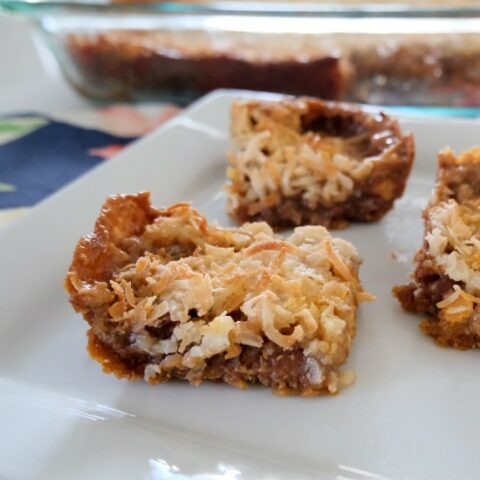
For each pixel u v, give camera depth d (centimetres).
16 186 21
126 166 19
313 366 12
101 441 12
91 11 26
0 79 29
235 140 19
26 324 14
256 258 14
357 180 17
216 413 12
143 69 26
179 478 11
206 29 27
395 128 18
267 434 12
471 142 20
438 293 14
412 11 25
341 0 30
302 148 18
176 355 12
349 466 11
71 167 22
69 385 13
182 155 20
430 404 12
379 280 16
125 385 13
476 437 12
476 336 13
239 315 13
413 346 14
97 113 26
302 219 18
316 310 13
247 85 26
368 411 12
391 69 26
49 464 11
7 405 12
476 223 14
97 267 13
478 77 25
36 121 25
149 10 26
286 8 26
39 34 28
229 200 18
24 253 16
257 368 12
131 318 12
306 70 25
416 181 19
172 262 13
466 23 25
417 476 11
